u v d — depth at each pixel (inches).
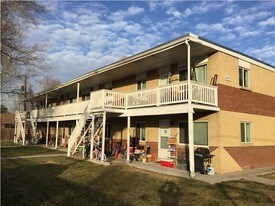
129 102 693.9
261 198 360.8
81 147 850.1
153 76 785.6
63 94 1417.3
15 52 615.2
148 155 721.6
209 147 587.8
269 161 725.3
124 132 877.2
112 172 530.3
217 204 332.5
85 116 802.8
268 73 776.3
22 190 378.0
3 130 2003.0
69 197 346.0
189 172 535.2
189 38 514.9
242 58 666.2
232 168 592.4
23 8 586.2
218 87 590.6
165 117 715.4
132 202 331.3
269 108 761.6
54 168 570.3
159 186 417.4
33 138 1395.2
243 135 650.2
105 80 989.8
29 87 731.4
